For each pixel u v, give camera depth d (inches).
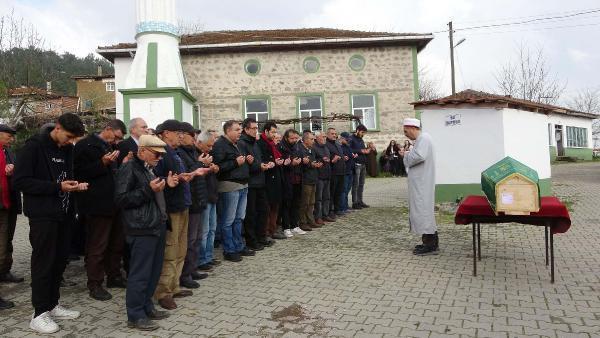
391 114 879.7
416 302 190.2
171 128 192.7
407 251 276.4
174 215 190.9
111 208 201.3
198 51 864.9
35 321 168.1
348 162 413.4
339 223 370.9
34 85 768.9
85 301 200.2
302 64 879.1
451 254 265.7
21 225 406.0
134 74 691.4
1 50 753.0
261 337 159.3
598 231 310.3
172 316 179.9
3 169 220.4
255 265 251.3
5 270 229.3
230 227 259.9
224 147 252.7
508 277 220.5
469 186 414.0
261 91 877.8
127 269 236.2
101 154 199.9
